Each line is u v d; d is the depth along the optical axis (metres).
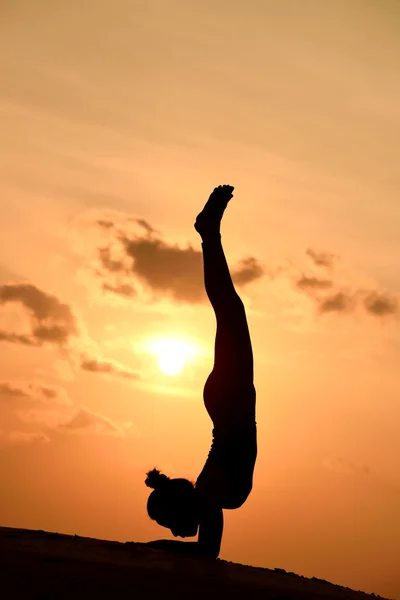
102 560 5.64
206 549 6.80
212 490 7.01
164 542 6.89
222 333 8.17
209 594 5.08
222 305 8.27
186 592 5.02
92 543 6.48
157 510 7.12
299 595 5.56
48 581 4.81
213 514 6.88
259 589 5.48
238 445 7.44
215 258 8.50
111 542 6.73
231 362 7.96
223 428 7.55
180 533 7.22
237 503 7.39
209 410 7.82
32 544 6.05
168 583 5.19
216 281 8.38
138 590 4.89
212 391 7.85
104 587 4.85
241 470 7.38
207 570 5.95
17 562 5.21
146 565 5.71
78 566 5.31
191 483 7.18
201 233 8.65
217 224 8.62
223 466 7.32
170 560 6.09
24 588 4.61
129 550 6.32
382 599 6.71
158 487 7.17
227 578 5.72
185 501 7.04
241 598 5.12
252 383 7.92
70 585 4.78
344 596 6.06
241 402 7.70
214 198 8.66
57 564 5.29
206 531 6.84
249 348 8.09
